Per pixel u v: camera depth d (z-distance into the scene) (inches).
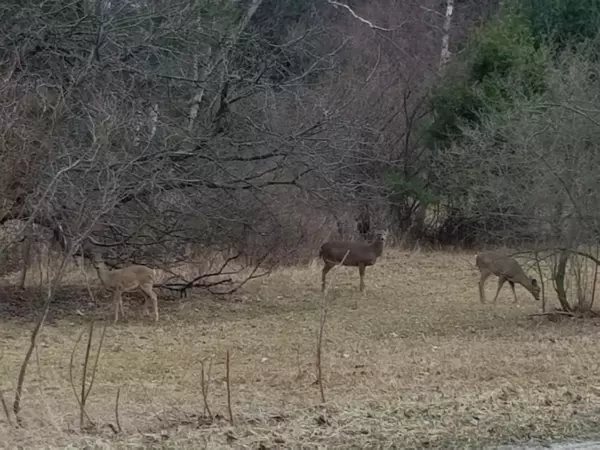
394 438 304.0
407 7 1206.9
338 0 1182.9
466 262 898.7
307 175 697.6
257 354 484.7
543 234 588.1
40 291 640.4
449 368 432.5
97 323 574.9
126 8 640.4
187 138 606.2
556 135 555.5
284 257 785.6
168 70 650.2
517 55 976.9
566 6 1071.6
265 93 679.1
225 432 306.3
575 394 368.2
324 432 308.8
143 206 603.2
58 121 545.3
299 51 828.6
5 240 542.9
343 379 410.3
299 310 632.4
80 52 632.4
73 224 514.3
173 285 657.6
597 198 547.2
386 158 971.3
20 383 322.7
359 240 946.1
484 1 1333.7
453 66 1023.6
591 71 675.4
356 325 578.6
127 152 575.5
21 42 602.5
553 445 304.2
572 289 682.2
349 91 924.0
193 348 502.0
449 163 926.4
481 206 779.4
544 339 520.4
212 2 681.0
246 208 666.2
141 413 340.8
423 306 649.6
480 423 323.6
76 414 337.4
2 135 503.5
